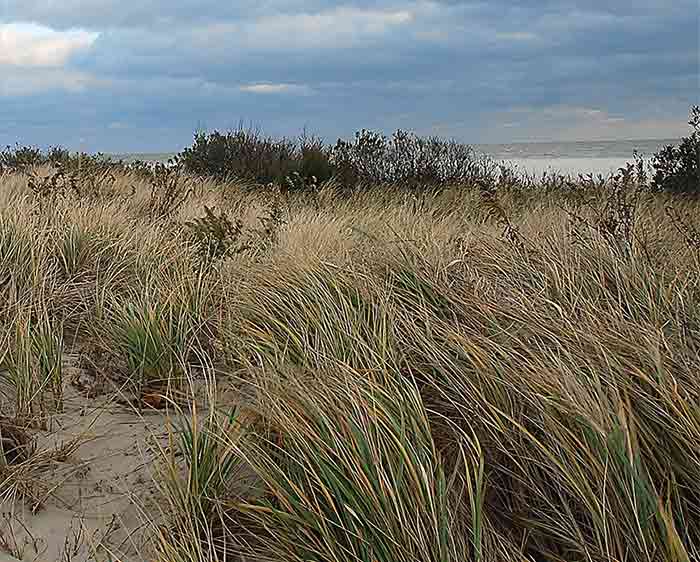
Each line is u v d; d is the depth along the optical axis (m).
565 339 3.38
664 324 3.69
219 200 9.38
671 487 2.52
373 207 8.52
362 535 2.33
